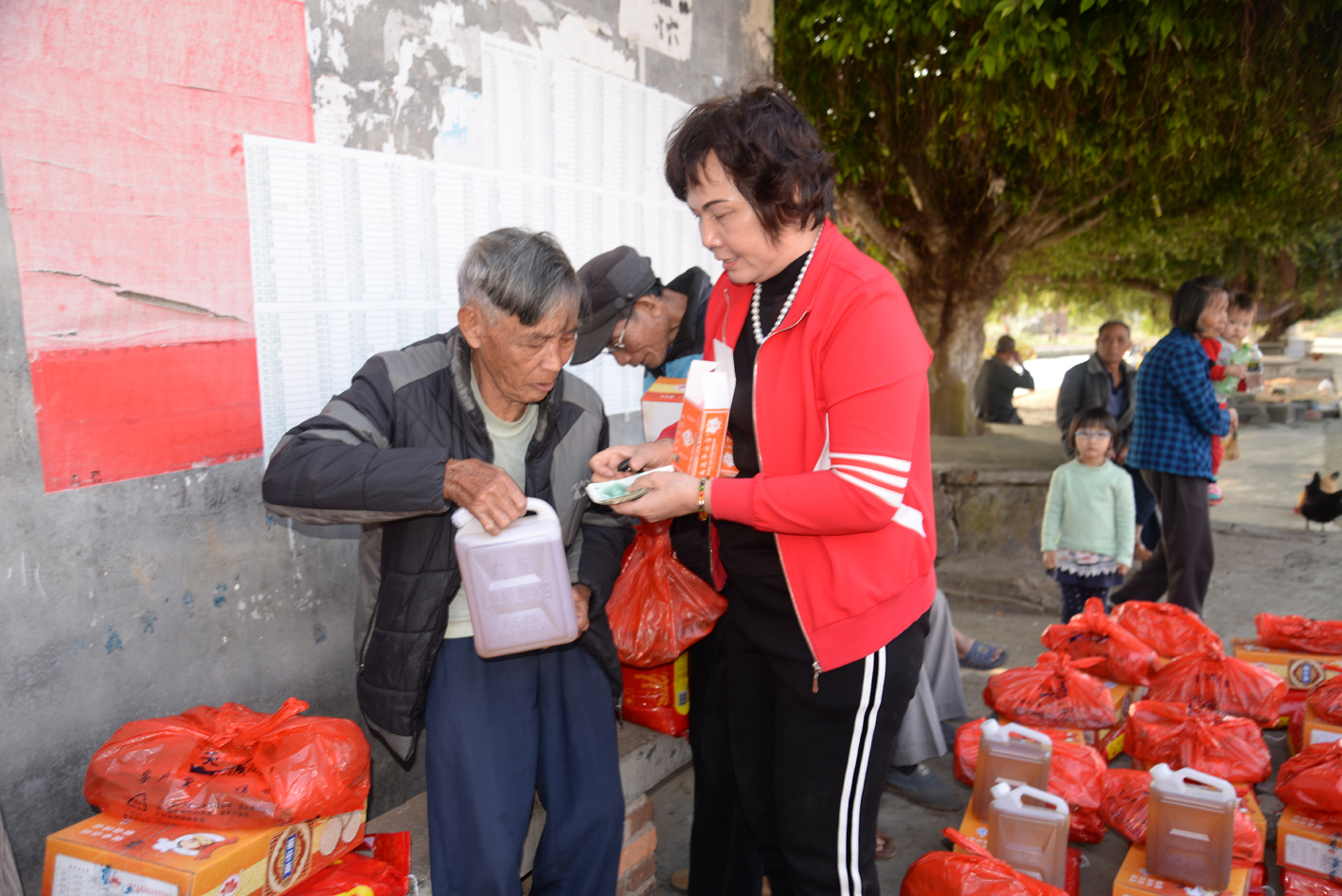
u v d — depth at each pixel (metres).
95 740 1.79
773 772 1.84
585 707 1.91
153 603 1.88
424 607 1.68
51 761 1.72
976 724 3.13
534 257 1.52
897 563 1.59
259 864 1.50
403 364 1.73
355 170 2.23
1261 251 14.98
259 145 2.00
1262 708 3.06
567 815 1.90
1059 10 5.38
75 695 1.75
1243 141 7.15
